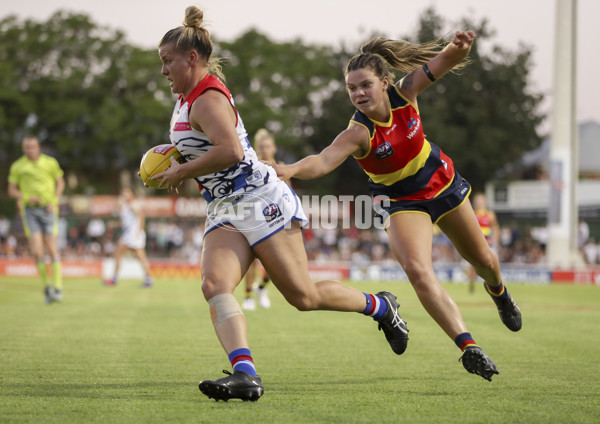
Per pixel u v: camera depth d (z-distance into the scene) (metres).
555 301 53.66
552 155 92.38
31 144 44.41
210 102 15.64
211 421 14.11
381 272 89.62
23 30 172.50
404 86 19.08
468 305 48.75
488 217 61.69
